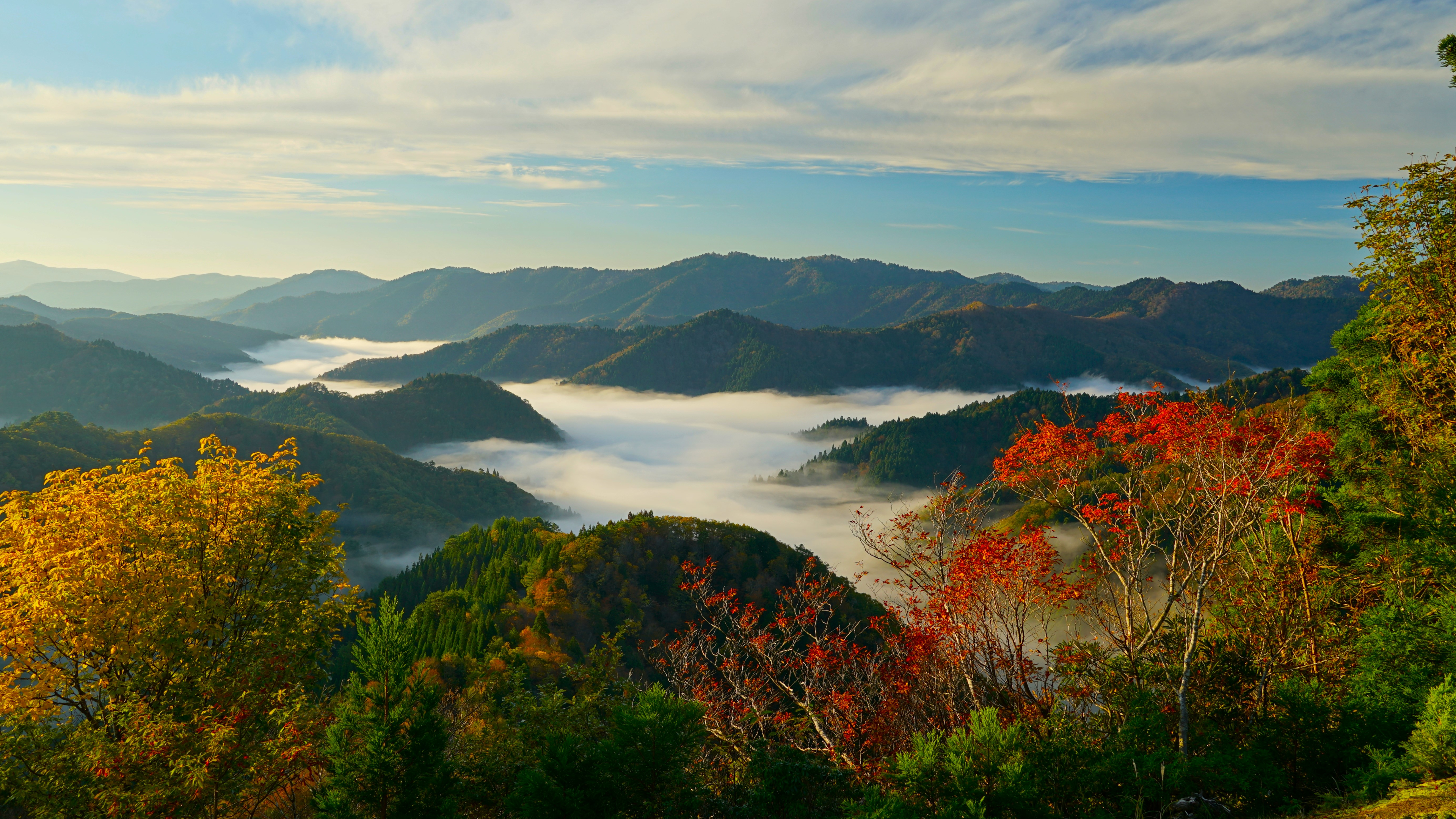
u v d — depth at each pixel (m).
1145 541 11.89
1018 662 12.49
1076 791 9.55
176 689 14.83
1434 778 8.31
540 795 9.68
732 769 12.46
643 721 10.12
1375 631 11.28
